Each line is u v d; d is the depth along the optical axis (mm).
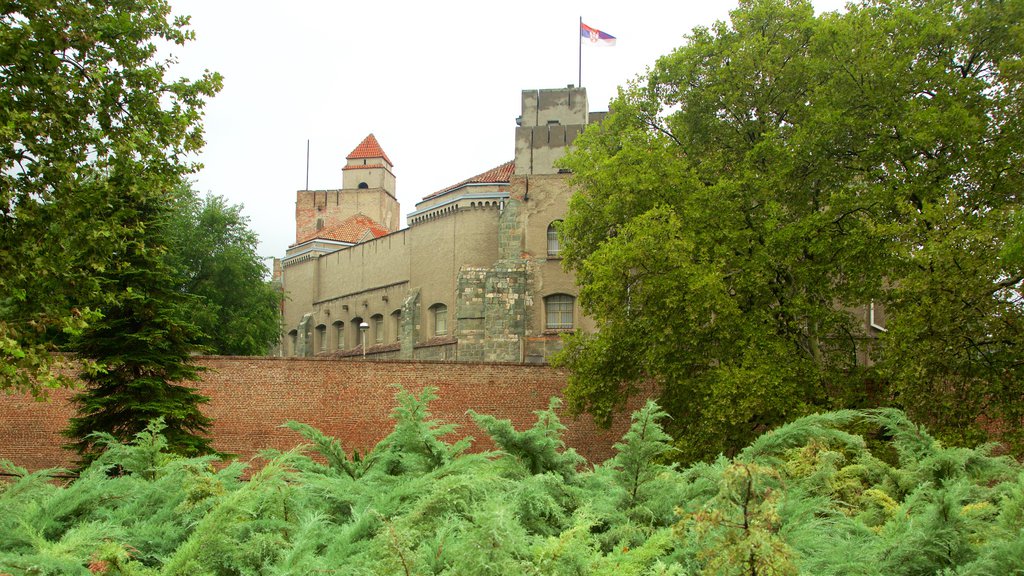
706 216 29391
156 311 26516
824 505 7922
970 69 29547
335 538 6359
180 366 27109
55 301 20594
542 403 36094
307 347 84750
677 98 34312
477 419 9000
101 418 25938
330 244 87500
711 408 26078
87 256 21062
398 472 9531
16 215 19031
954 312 22297
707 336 28484
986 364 23188
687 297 27281
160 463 9875
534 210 58000
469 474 7117
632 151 31281
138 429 25781
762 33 32750
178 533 7297
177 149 21594
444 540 5719
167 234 57094
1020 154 26828
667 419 29609
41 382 19312
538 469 9023
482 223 62781
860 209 27750
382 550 5340
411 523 6180
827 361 29891
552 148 61500
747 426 27047
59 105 19375
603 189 33969
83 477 8875
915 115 26500
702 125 32906
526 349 56125
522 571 5219
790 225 28359
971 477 9125
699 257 29141
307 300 87188
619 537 7160
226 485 8844
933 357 22156
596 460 35531
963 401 22453
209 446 27984
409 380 35781
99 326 25484
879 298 27594
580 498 8070
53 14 20125
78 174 20359
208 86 22188
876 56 28484
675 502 7793
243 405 34812
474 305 58625
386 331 74125
